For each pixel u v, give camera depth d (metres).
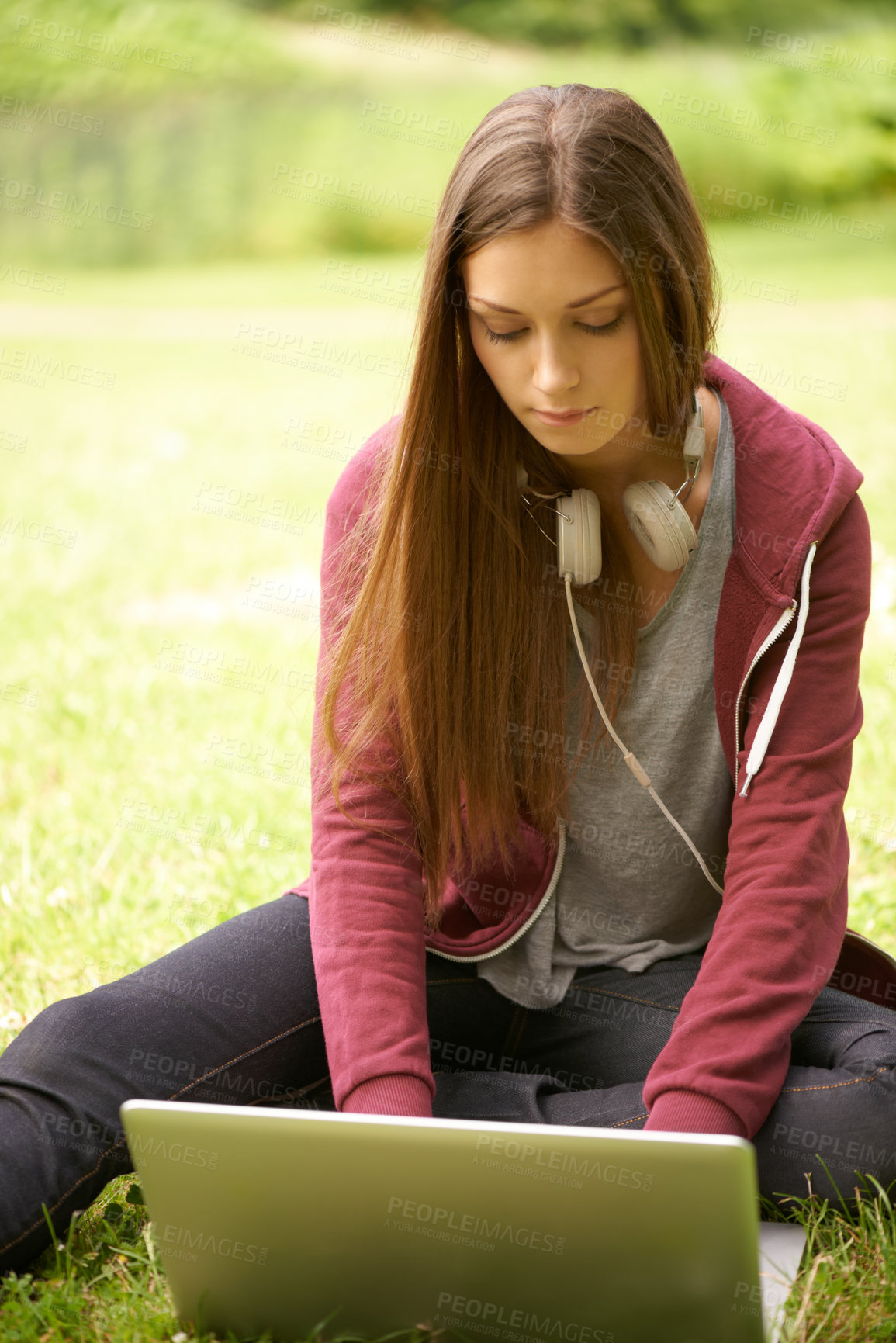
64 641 4.39
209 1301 1.48
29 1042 1.60
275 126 17.27
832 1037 1.65
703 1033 1.50
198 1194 1.40
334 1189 1.36
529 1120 1.63
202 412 8.16
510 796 1.72
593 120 1.43
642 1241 1.31
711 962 1.54
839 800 1.61
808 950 1.54
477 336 1.52
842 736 1.62
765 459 1.63
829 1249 1.53
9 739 3.61
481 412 1.63
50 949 2.43
